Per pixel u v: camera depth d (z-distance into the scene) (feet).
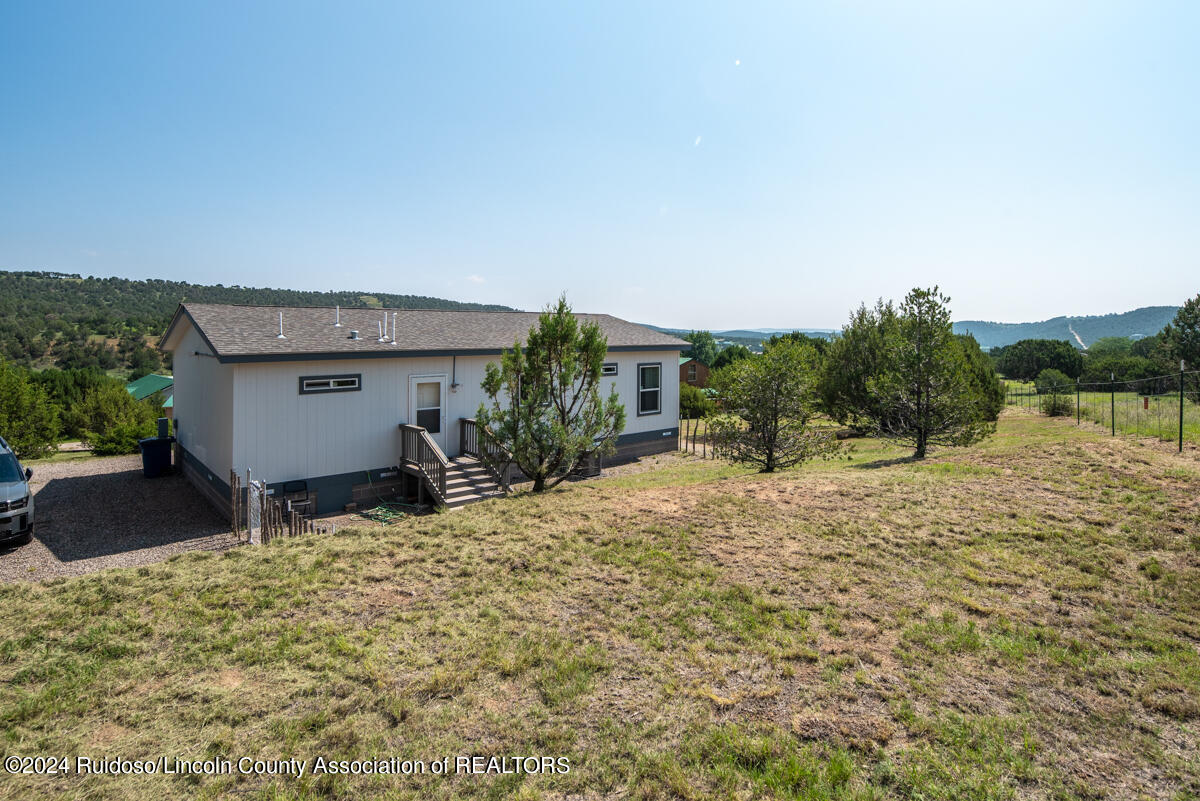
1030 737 11.99
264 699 13.91
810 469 42.57
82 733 12.80
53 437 60.44
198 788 11.14
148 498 42.29
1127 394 77.41
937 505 26.40
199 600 19.19
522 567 21.45
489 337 49.32
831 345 72.28
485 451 36.40
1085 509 24.85
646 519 26.12
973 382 54.75
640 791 10.85
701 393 101.96
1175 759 11.29
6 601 19.89
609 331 59.93
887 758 11.51
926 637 15.87
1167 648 15.01
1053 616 16.78
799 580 19.51
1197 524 22.20
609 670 14.83
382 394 41.68
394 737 12.51
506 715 13.19
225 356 34.12
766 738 12.11
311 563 22.27
